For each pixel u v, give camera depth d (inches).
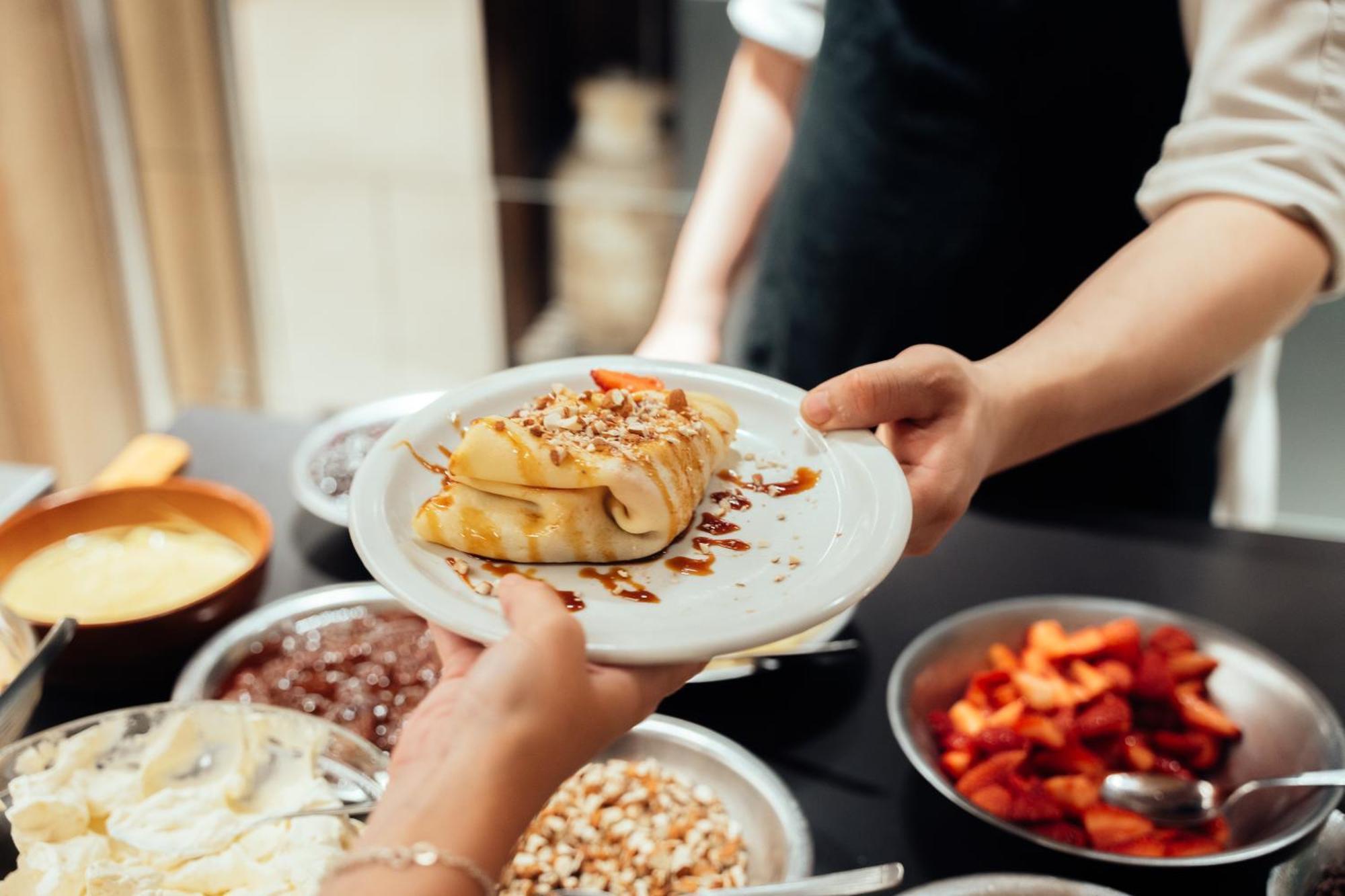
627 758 41.1
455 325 123.3
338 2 106.3
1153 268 43.3
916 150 58.1
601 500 31.1
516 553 30.6
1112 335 41.5
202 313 118.3
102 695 43.9
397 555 29.0
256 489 58.6
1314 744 40.4
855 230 61.0
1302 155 42.3
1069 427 41.0
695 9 102.2
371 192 116.1
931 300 61.2
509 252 118.2
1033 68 54.4
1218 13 45.9
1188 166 45.6
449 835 22.5
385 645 44.9
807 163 62.8
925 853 37.7
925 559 54.0
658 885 36.2
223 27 107.3
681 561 30.9
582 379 37.3
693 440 32.6
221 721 36.9
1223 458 68.5
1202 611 50.5
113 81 97.7
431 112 111.4
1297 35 42.7
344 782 36.2
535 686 24.0
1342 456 91.4
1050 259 58.7
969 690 44.6
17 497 55.3
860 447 33.7
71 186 97.7
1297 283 43.5
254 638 44.8
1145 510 64.0
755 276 75.8
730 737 42.6
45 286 98.8
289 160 115.0
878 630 48.8
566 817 38.4
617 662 25.9
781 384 37.4
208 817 34.6
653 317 119.2
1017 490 64.3
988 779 40.0
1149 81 53.1
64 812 34.0
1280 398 91.4
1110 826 38.8
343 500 55.1
